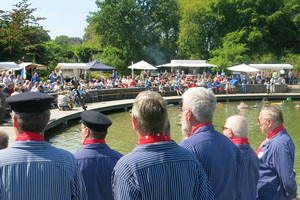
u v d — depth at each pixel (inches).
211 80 1201.4
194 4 1996.8
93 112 121.6
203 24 2025.1
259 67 1396.4
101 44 2073.1
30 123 80.2
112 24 2042.3
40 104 80.5
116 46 2073.1
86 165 112.7
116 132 534.3
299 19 1892.2
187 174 78.9
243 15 1910.7
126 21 2057.1
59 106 670.5
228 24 2005.4
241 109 854.5
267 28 1894.7
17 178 75.0
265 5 1926.7
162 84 1117.7
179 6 2198.6
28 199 74.9
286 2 1987.0
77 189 82.4
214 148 98.7
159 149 79.0
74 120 636.1
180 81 1168.2
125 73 1830.7
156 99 82.9
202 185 81.5
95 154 115.2
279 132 136.7
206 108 101.4
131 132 533.3
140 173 75.8
